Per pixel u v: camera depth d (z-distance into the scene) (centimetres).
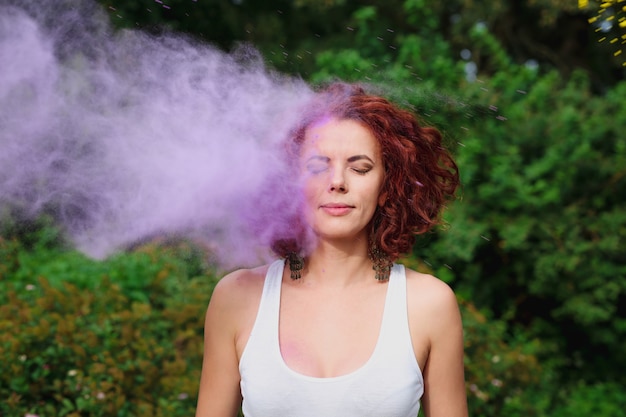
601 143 630
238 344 171
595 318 610
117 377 337
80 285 432
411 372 163
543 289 615
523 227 593
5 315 369
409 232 178
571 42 904
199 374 370
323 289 172
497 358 442
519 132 625
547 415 490
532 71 674
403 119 176
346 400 159
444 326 169
